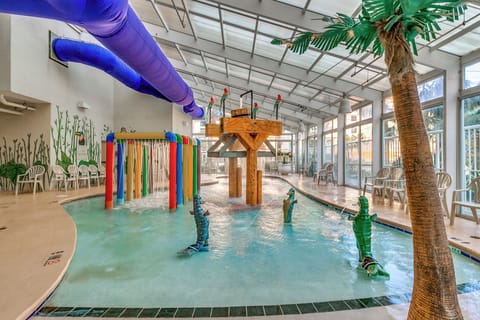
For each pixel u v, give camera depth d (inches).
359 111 350.0
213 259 119.8
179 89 261.4
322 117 488.4
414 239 61.0
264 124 235.0
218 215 209.0
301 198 294.2
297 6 180.9
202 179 487.8
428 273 57.9
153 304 80.0
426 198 58.7
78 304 79.6
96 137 382.9
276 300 83.4
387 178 248.8
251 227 175.8
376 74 260.1
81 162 345.4
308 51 238.4
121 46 143.2
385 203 232.4
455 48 178.4
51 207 203.5
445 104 188.7
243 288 91.8
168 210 225.0
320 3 172.4
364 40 73.5
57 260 102.1
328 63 257.3
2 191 288.5
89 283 94.8
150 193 317.7
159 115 440.1
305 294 87.7
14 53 236.8
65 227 148.6
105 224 181.0
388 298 84.2
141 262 115.7
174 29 271.6
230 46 278.4
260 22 211.0
